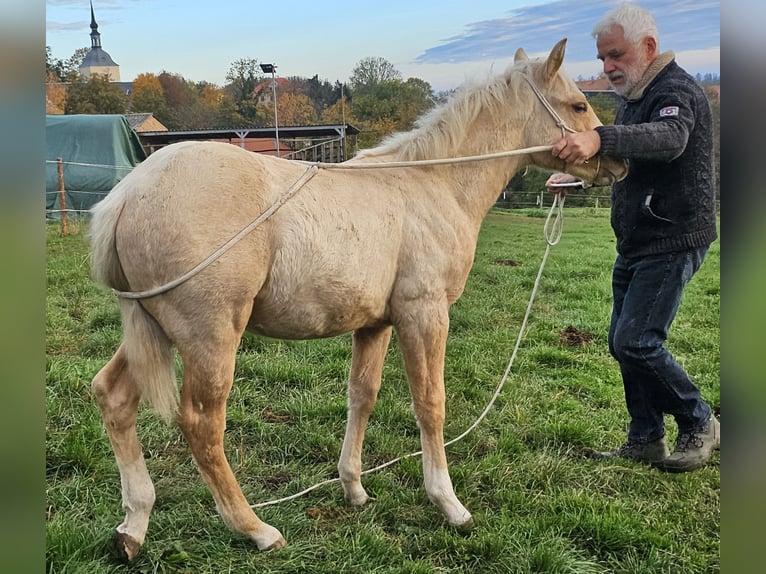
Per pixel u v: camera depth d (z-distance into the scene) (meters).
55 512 2.62
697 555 2.56
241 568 2.34
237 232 2.11
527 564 2.43
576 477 3.20
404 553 2.52
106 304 5.70
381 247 2.42
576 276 8.64
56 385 3.69
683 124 2.74
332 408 3.79
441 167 2.69
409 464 3.16
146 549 2.39
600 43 3.00
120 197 2.13
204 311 2.10
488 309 6.54
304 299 2.30
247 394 3.96
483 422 3.83
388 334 2.85
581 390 4.49
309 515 2.75
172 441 3.36
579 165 2.86
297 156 19.12
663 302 3.06
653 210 3.02
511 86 2.79
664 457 3.37
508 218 15.58
